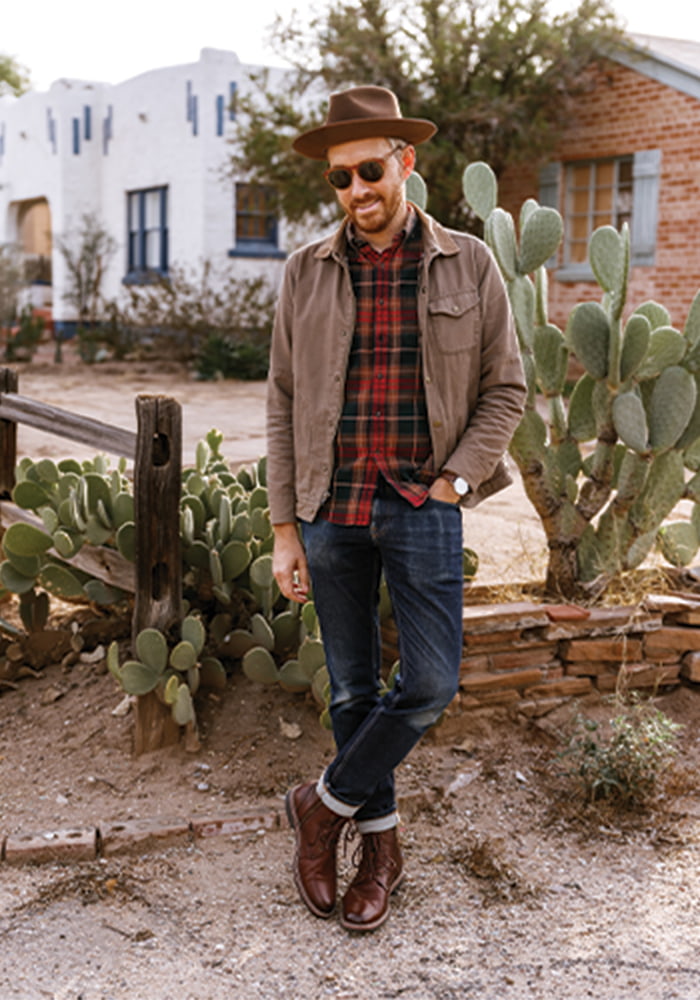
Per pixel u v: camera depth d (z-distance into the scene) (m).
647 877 2.87
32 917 2.67
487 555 4.93
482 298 2.56
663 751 3.33
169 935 2.60
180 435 3.45
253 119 14.73
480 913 2.70
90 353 18.48
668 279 12.94
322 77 14.62
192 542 3.76
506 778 3.39
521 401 2.60
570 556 3.96
